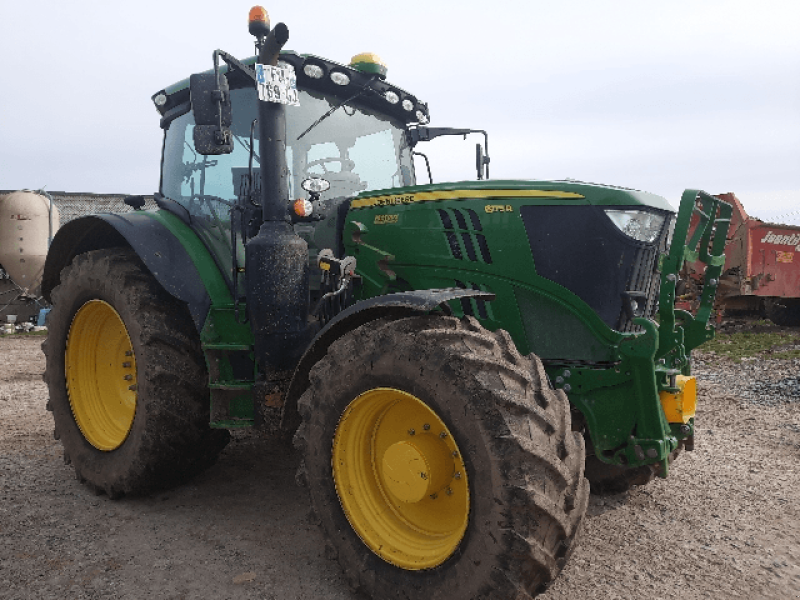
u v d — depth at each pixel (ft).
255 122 11.13
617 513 11.11
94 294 12.28
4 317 48.24
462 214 10.04
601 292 9.19
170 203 12.78
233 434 16.03
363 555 8.20
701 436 16.28
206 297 11.14
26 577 8.73
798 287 39.11
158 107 13.61
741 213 37.14
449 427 7.33
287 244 10.04
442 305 8.37
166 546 9.73
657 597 8.30
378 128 13.30
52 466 13.85
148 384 11.02
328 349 8.77
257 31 10.25
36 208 49.16
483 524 6.97
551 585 8.04
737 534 10.27
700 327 10.19
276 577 8.77
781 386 22.18
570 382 9.32
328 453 8.53
